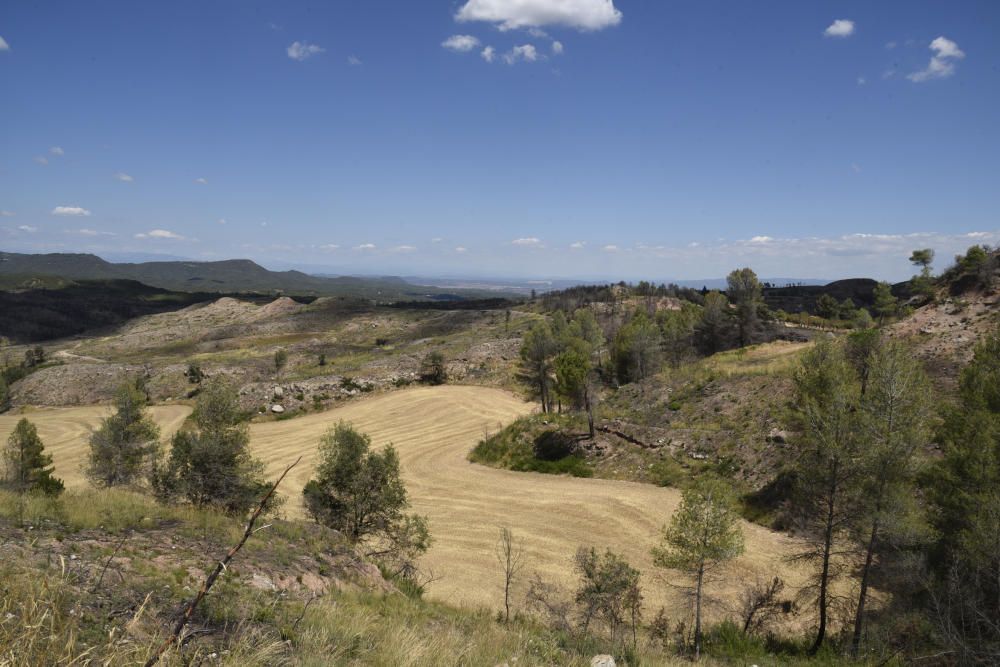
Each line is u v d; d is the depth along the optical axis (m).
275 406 73.56
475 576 25.78
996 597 15.58
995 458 17.22
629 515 32.59
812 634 19.78
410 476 45.62
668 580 24.81
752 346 67.75
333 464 23.31
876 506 17.97
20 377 111.06
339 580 12.90
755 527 28.98
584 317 76.38
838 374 24.33
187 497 21.31
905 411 18.31
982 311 39.62
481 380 85.44
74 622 4.11
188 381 95.25
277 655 6.05
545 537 30.81
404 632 8.16
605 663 9.79
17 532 9.97
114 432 31.97
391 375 85.19
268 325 194.88
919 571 18.08
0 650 3.57
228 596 8.59
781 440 34.12
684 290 155.75
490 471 46.38
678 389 48.09
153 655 3.96
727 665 16.92
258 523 15.29
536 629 14.62
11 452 26.27
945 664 15.39
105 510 13.23
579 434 46.53
